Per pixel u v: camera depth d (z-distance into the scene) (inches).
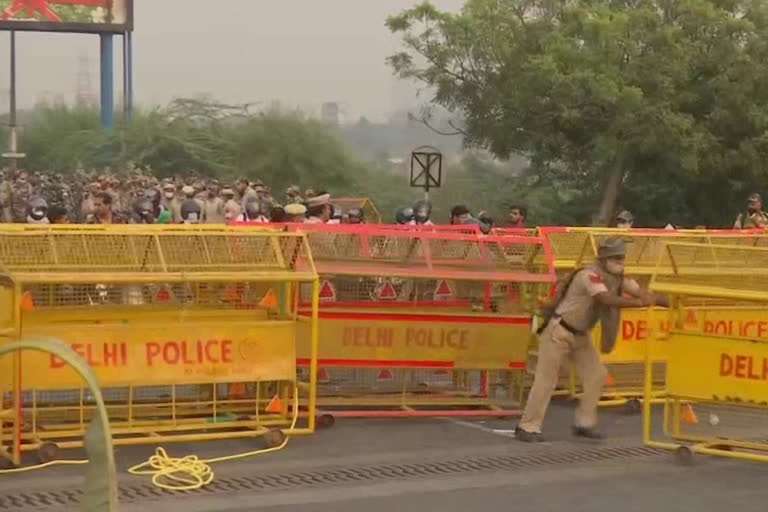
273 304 543.5
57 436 493.4
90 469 221.1
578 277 542.6
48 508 410.0
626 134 1617.9
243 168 2524.6
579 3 1726.1
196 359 512.1
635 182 1825.8
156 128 2615.7
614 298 529.3
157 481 450.3
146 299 533.6
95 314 510.0
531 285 604.1
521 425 552.4
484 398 613.0
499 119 1745.8
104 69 2829.7
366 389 603.2
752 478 484.7
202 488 445.4
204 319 531.2
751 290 511.2
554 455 521.0
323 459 498.9
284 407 547.5
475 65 1745.8
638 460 515.5
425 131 1936.5
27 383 475.8
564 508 427.5
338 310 574.9
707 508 432.8
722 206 1796.3
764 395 495.2
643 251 678.5
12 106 2642.7
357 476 470.9
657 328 645.9
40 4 2738.7
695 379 513.0
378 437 546.9
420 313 585.6
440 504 428.8
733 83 1620.3
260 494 437.7
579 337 546.9
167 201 1405.0
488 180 2101.4
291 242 535.5
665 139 1587.1
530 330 599.8
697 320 588.7
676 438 541.6
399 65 1779.0
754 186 1716.3
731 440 536.4
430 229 644.7
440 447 529.3
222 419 538.3
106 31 2812.5
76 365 223.6
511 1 1740.9
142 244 504.4
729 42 1625.2
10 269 476.7
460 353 593.0
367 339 580.7
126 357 498.0
